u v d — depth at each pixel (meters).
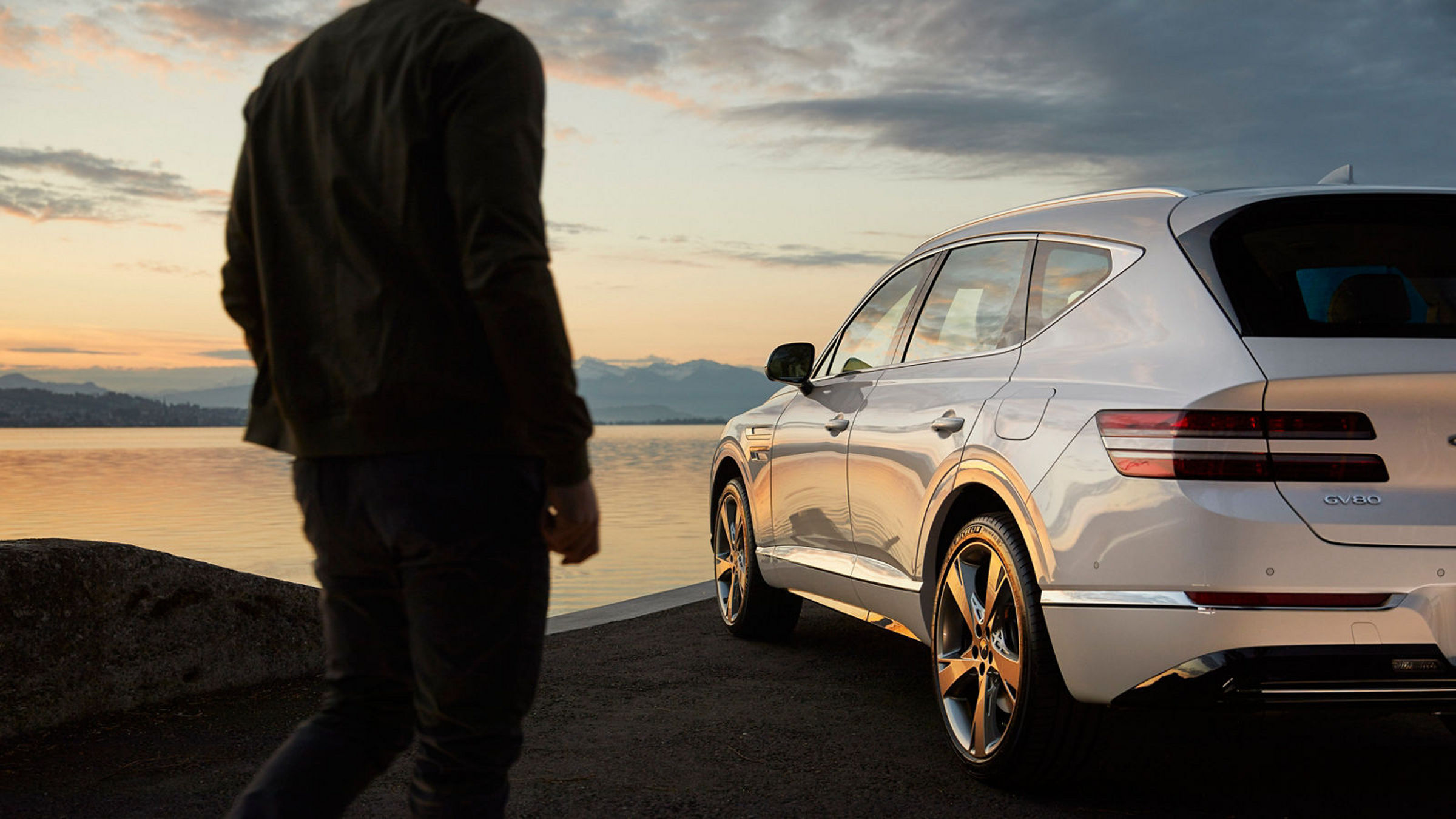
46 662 3.47
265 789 1.51
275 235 1.53
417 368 1.40
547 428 1.39
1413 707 2.38
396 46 1.44
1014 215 3.51
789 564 4.52
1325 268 2.63
